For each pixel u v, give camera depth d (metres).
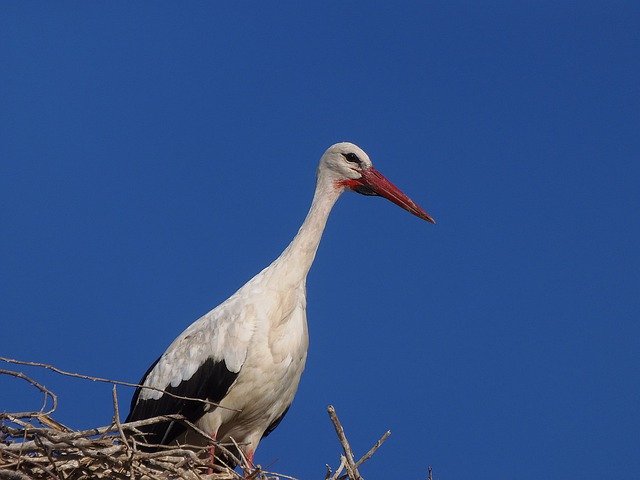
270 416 14.57
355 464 12.56
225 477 12.86
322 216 15.28
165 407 14.41
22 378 11.80
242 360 14.11
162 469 12.12
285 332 14.33
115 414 11.91
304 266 14.73
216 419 14.25
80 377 11.86
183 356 14.42
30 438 11.91
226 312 14.41
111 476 11.94
